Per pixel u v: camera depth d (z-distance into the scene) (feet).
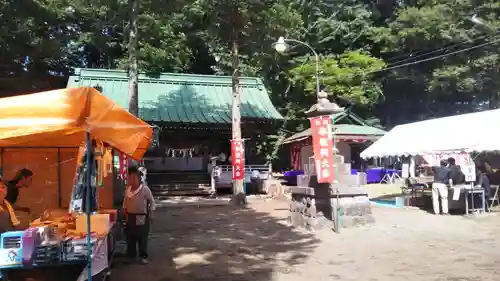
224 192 74.79
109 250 20.98
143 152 22.76
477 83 86.79
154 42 88.48
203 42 95.04
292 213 40.52
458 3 83.87
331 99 92.12
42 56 64.13
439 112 109.29
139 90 78.89
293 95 100.32
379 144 58.70
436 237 31.94
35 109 13.82
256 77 90.74
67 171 25.91
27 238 15.58
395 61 101.09
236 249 29.50
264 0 54.44
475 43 84.79
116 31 99.40
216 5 54.54
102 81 78.13
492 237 31.45
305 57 97.66
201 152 80.53
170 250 29.35
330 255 27.17
